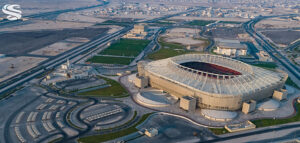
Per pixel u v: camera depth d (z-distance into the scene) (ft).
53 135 542.57
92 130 565.94
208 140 540.93
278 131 586.04
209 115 632.79
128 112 654.94
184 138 545.85
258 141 542.98
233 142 536.83
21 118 611.47
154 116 639.35
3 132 551.59
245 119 634.43
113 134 552.82
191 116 640.17
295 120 639.76
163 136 550.77
